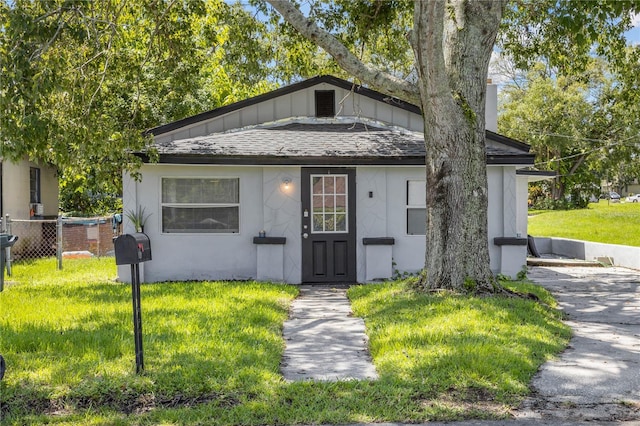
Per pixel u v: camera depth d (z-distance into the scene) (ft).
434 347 20.89
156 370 18.85
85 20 28.96
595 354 21.58
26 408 16.25
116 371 18.85
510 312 26.32
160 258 41.73
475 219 30.86
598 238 86.79
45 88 25.88
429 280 31.27
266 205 41.98
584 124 134.51
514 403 16.58
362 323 27.89
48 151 32.37
